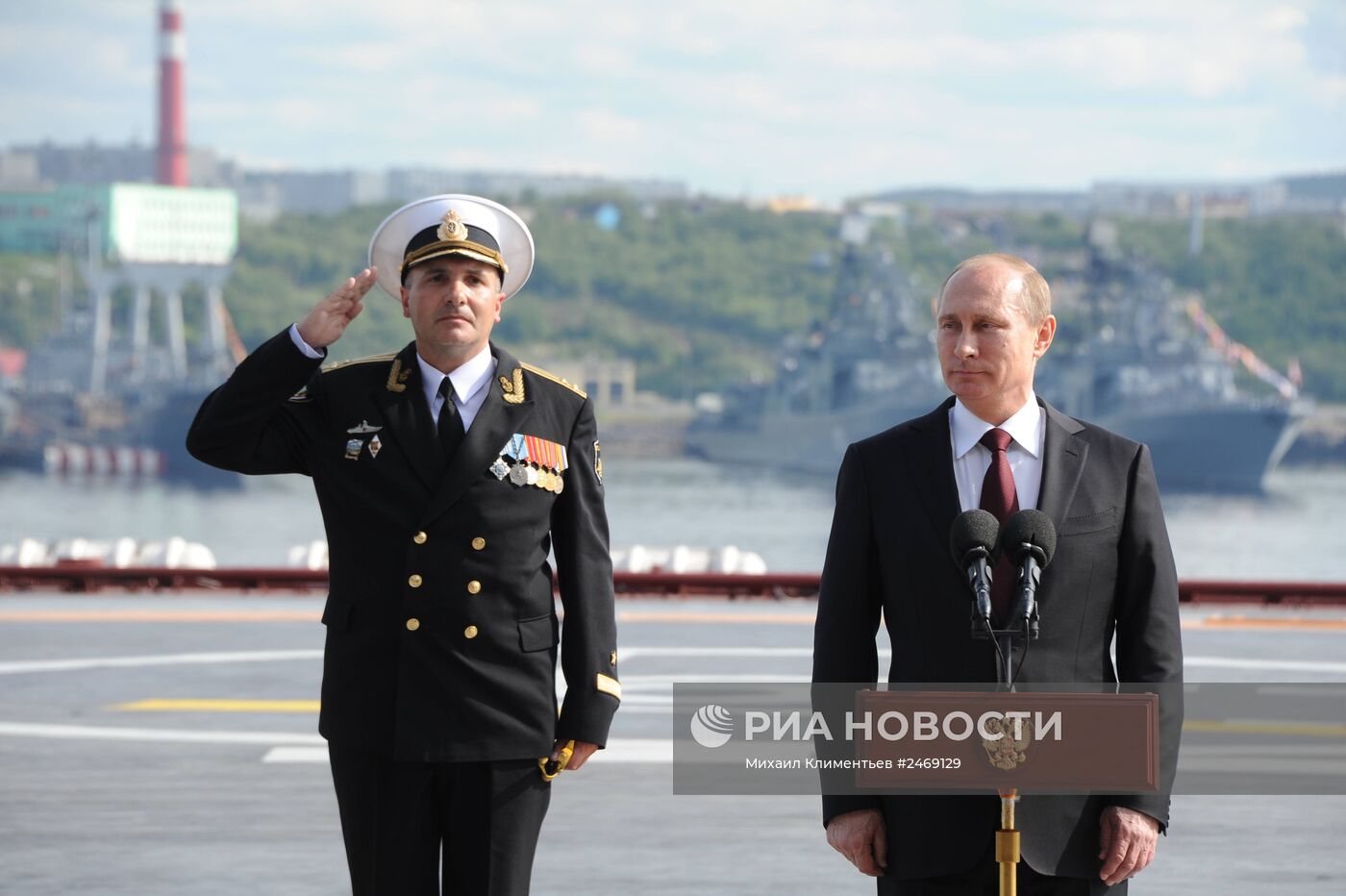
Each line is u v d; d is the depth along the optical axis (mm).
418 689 12094
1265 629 42094
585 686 12516
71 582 49000
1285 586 48156
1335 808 23062
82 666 35125
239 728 28484
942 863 11055
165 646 38094
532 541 12516
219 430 12117
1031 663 11109
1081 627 11281
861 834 11352
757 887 19359
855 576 11711
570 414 12930
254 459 12461
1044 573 11242
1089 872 11070
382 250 12797
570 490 12812
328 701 12414
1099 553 11367
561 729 12516
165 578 49156
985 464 11594
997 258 11578
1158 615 11422
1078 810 11070
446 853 12445
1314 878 19781
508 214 12742
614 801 23375
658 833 21734
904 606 11477
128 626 41438
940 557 11336
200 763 25688
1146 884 19500
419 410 12523
